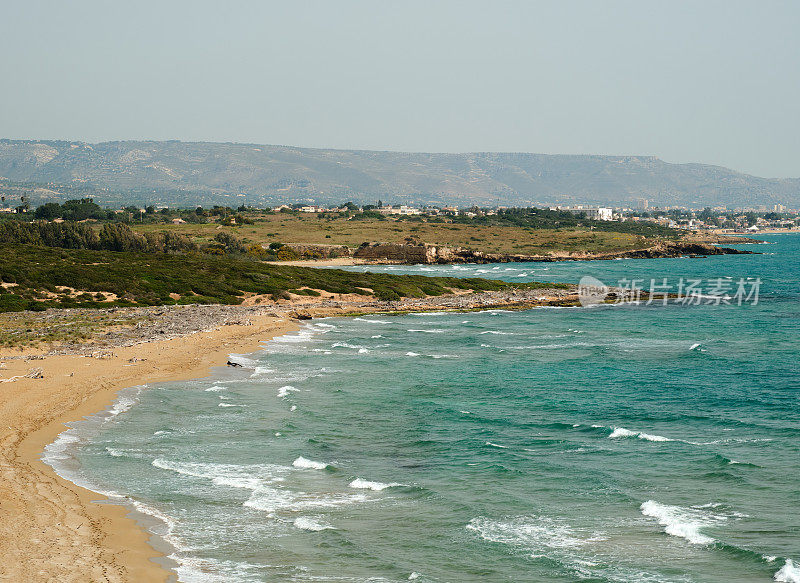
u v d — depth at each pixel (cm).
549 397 5369
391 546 2714
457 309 11256
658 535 2827
